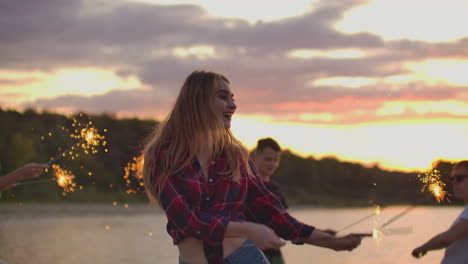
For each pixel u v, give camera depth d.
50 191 37.53
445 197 3.25
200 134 2.42
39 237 18.48
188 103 2.49
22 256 12.66
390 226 17.25
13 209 34.22
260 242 2.15
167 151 2.40
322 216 40.16
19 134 26.17
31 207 35.34
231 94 2.56
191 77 2.54
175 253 13.70
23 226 24.98
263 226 2.16
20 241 16.66
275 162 4.82
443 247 3.32
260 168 4.80
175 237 2.35
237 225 2.19
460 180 3.27
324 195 62.16
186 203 2.29
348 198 60.28
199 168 2.38
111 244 16.00
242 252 2.36
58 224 27.02
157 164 2.40
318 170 66.25
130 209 37.06
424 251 3.39
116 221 30.69
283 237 2.62
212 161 2.42
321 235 2.60
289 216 2.61
